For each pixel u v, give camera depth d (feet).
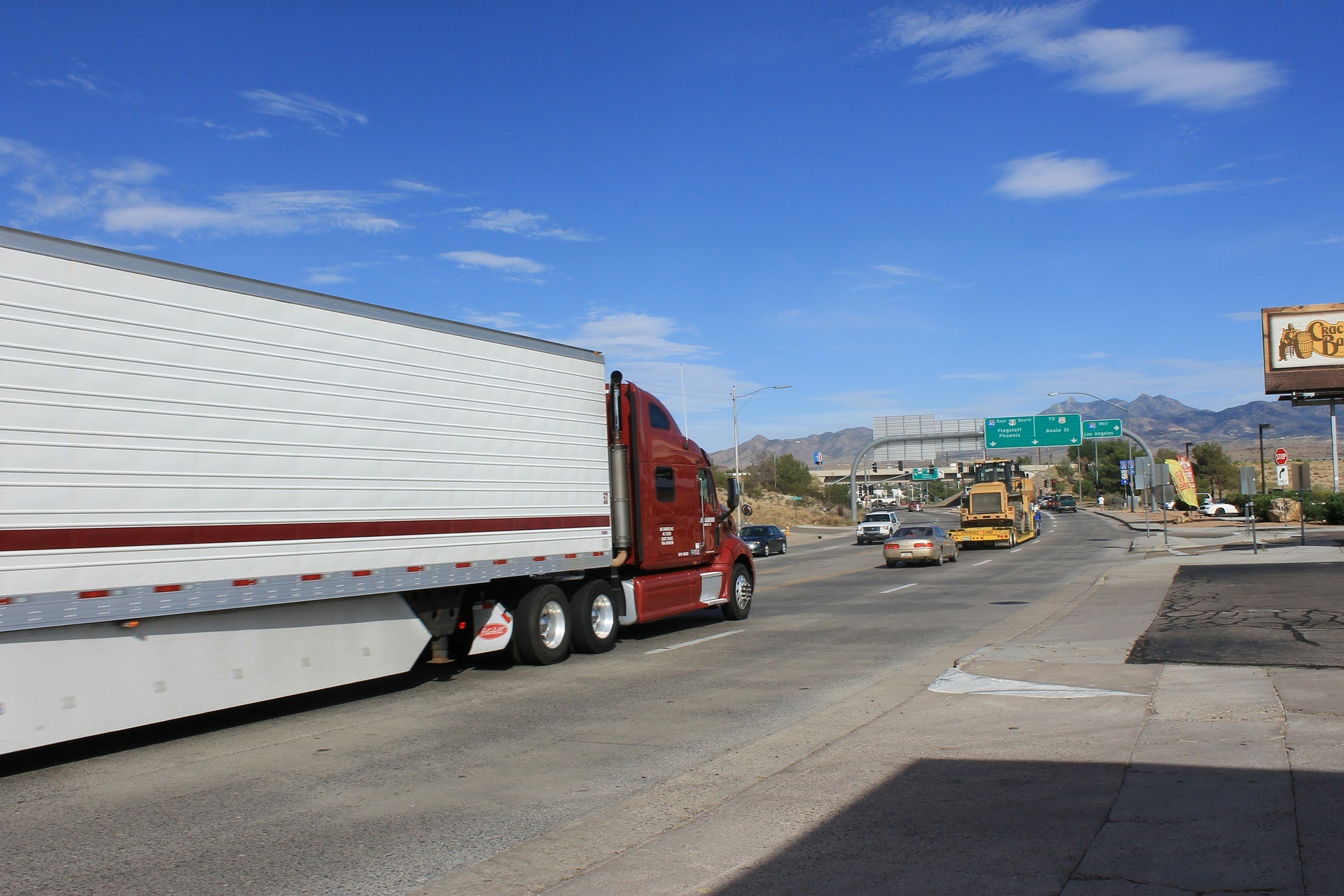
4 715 23.25
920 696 31.24
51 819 21.08
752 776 22.79
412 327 34.86
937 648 43.19
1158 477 120.67
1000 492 134.00
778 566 114.93
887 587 77.97
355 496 32.14
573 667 40.98
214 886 16.93
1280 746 22.34
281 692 29.94
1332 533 124.06
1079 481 449.48
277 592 29.35
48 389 24.21
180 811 21.54
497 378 38.70
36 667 23.95
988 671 34.71
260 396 29.32
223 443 28.19
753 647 45.62
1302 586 59.62
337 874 17.33
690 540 52.31
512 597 40.96
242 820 20.79
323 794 22.68
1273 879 15.01
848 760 23.57
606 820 19.84
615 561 46.32
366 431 32.76
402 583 33.65
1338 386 91.86
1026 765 22.25
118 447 25.57
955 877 15.87
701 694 34.04
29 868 17.97
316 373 31.17
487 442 37.93
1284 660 33.47
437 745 27.45
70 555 24.35
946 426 228.43
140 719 26.03
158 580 26.22
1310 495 173.17
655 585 49.03
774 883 15.98
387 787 23.18
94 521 24.90
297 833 19.77
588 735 28.14
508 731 29.01
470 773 24.27
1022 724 26.30
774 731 27.73
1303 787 19.33
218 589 27.71
